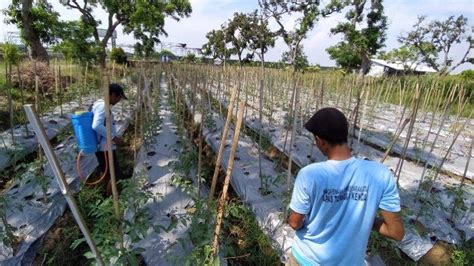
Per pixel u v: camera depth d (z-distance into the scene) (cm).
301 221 173
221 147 250
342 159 164
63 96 986
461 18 2456
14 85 995
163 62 1277
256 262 335
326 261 173
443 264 335
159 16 2305
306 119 830
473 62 2475
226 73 1166
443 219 402
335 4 2359
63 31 1812
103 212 278
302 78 1137
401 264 338
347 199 162
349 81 1105
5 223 310
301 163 586
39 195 412
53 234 359
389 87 1135
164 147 623
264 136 691
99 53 1884
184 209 404
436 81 954
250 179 499
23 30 1728
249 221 385
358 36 2270
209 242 262
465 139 810
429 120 1003
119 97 391
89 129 388
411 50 2839
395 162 610
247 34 3609
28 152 553
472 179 551
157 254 318
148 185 455
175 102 829
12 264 311
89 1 2161
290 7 2564
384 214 163
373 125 913
